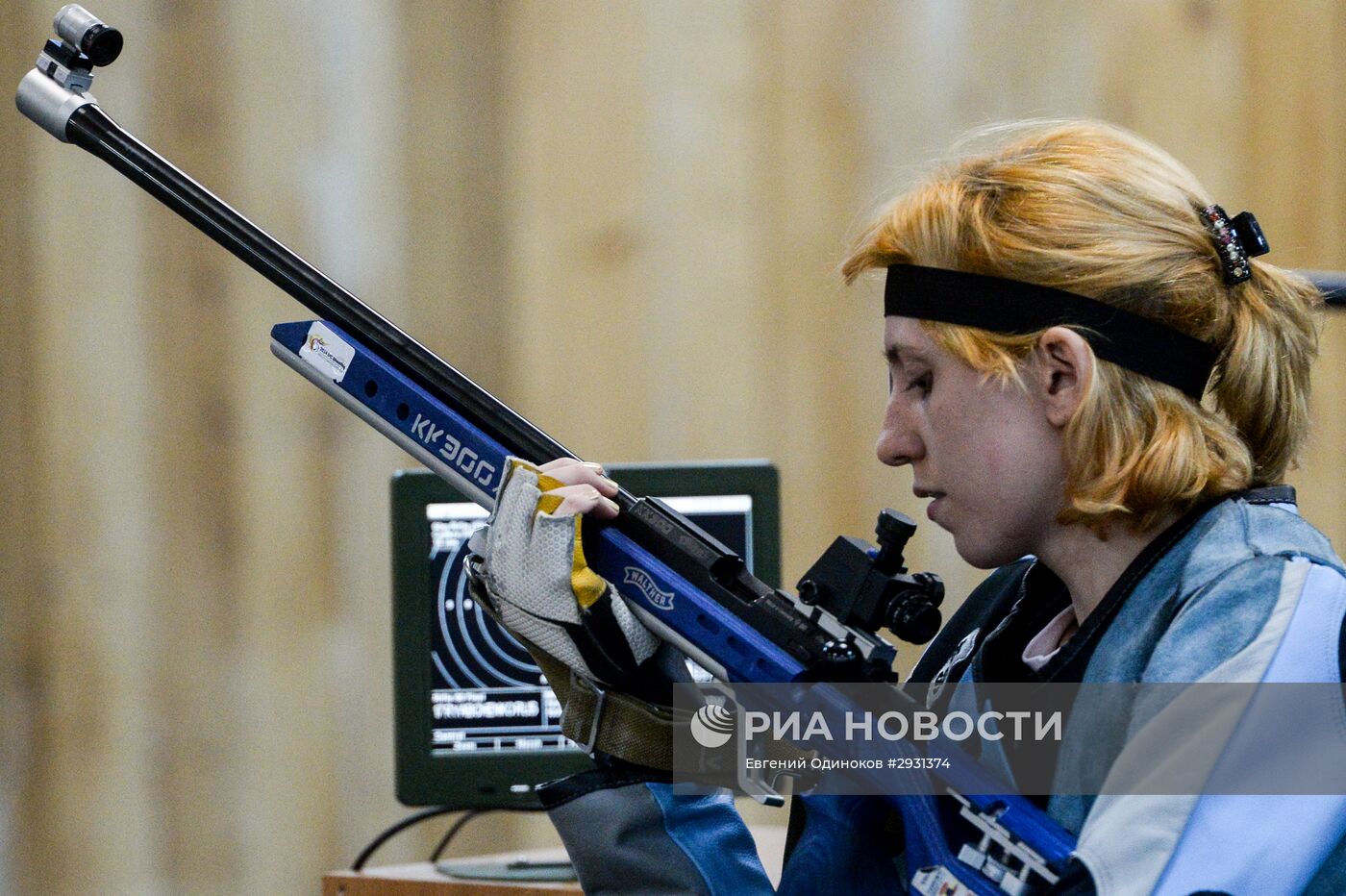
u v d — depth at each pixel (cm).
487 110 953
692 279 936
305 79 940
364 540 937
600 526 398
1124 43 912
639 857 388
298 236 941
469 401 410
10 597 927
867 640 371
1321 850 318
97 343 930
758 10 928
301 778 929
